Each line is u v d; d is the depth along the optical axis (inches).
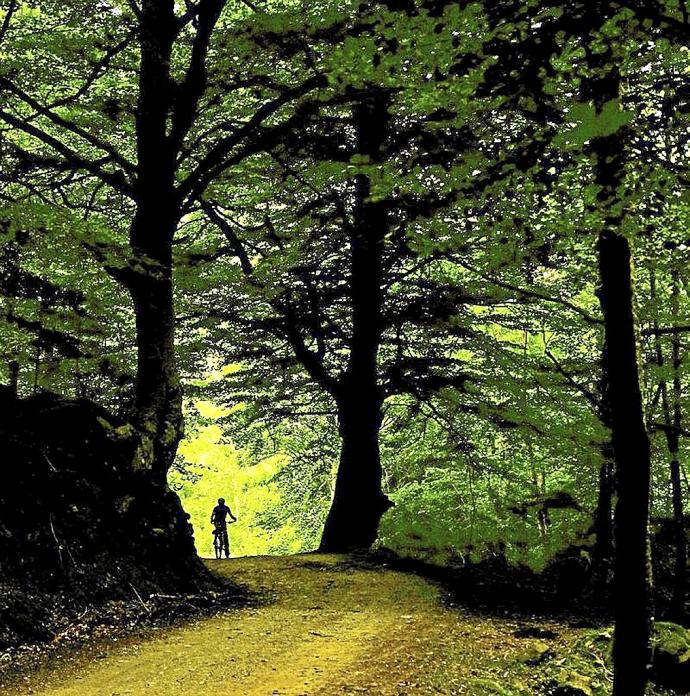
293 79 608.4
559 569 574.6
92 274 571.2
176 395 569.0
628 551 293.4
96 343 837.2
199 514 2208.4
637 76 302.0
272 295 800.3
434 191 334.3
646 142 270.7
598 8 214.4
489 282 690.2
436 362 778.2
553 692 336.8
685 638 390.6
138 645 374.6
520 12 221.8
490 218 340.8
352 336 824.9
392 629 434.9
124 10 603.5
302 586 568.1
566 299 713.0
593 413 653.9
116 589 430.0
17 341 673.6
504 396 790.5
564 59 241.8
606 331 295.4
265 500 2181.3
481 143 312.3
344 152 612.4
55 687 304.0
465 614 507.8
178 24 585.0
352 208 767.7
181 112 572.4
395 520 676.1
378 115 589.6
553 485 652.7
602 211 262.1
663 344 580.4
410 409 821.2
